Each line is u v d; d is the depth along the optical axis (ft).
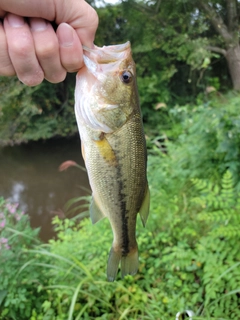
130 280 1.59
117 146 0.85
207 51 5.22
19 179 4.59
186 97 5.83
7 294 1.44
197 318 1.30
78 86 0.79
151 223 1.82
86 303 1.52
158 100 5.49
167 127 4.83
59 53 0.61
